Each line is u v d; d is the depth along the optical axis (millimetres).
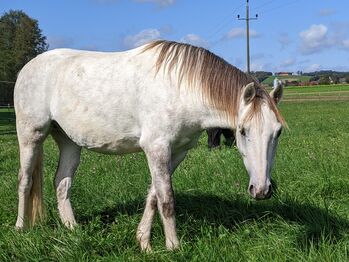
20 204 5125
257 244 4297
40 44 66188
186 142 4516
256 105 3838
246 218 5000
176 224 4855
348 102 42500
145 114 4355
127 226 4926
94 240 4492
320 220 4703
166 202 4273
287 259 3900
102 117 4566
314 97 57125
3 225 5152
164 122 4277
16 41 63344
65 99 4754
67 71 4812
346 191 5820
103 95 4531
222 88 4203
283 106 39062
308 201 5285
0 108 50812
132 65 4520
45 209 5207
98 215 5320
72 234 4531
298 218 4910
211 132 9406
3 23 65062
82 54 4949
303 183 6055
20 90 5125
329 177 6113
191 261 3977
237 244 4344
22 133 5152
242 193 5633
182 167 7352
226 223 4945
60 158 5340
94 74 4637
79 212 5582
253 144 3834
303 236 4398
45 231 4691
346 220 4742
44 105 4965
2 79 59531
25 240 4508
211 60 4320
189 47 4414
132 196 5902
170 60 4359
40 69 5020
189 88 4266
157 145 4293
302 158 7340
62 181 5234
